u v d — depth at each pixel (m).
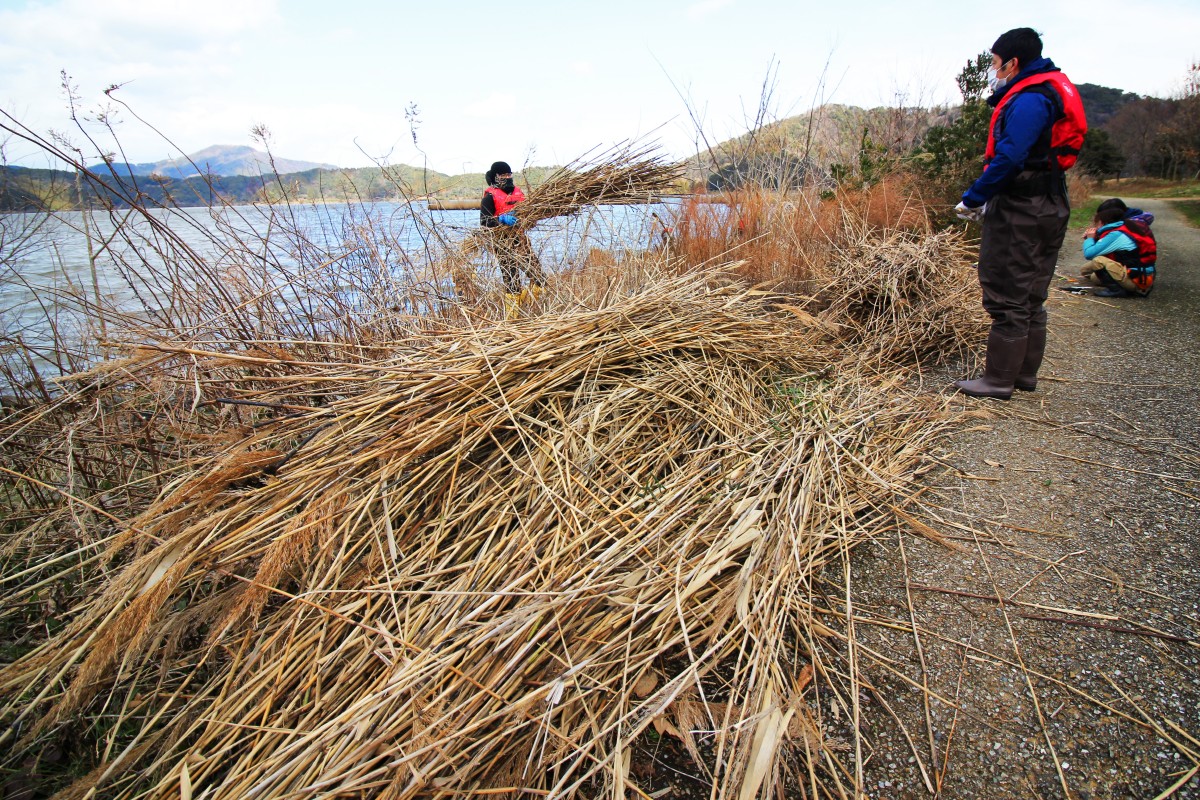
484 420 2.22
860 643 1.81
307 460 2.10
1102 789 1.37
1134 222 5.83
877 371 3.86
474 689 1.48
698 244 4.89
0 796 1.54
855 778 1.41
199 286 2.93
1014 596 1.95
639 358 2.77
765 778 1.32
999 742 1.50
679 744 1.54
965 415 3.24
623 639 1.62
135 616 1.58
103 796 1.51
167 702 1.65
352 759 1.31
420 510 2.05
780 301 4.57
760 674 1.56
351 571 1.85
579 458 2.20
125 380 2.46
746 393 2.91
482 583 1.76
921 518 2.38
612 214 5.00
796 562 1.90
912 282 4.52
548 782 1.41
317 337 3.14
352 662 1.58
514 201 5.12
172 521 1.90
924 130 8.77
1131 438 2.89
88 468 2.61
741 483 2.19
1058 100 2.96
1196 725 1.49
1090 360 4.07
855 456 2.60
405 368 2.40
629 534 1.89
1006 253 3.24
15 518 2.43
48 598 2.10
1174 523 2.23
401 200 4.02
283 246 3.42
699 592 1.79
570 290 3.88
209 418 2.76
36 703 1.50
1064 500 2.44
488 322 3.25
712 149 5.88
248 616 1.78
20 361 2.85
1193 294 5.95
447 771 1.36
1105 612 1.86
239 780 1.39
